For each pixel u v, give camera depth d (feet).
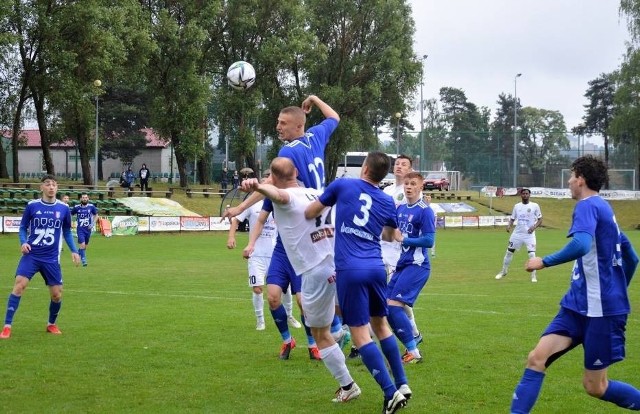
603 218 18.33
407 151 239.30
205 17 161.99
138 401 22.48
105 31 136.98
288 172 22.40
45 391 23.56
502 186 233.55
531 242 61.72
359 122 193.88
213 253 87.97
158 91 163.43
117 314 40.14
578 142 233.35
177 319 38.45
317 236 22.02
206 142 196.13
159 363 27.73
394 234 22.80
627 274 19.26
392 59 181.78
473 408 21.89
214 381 25.11
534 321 38.47
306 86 190.49
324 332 22.36
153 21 157.89
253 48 176.96
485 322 38.04
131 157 257.55
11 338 32.68
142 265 72.43
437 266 74.49
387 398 20.63
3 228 113.09
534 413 21.50
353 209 21.36
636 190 209.15
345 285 21.12
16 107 149.18
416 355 28.07
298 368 27.20
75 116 149.38
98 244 102.89
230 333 34.35
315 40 176.24
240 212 24.88
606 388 19.12
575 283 18.81
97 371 26.35
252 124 189.06
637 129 192.65
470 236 133.80
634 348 31.42
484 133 234.38
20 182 155.33
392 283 29.35
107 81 156.76
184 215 147.23
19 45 136.77
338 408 21.95
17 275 33.47
